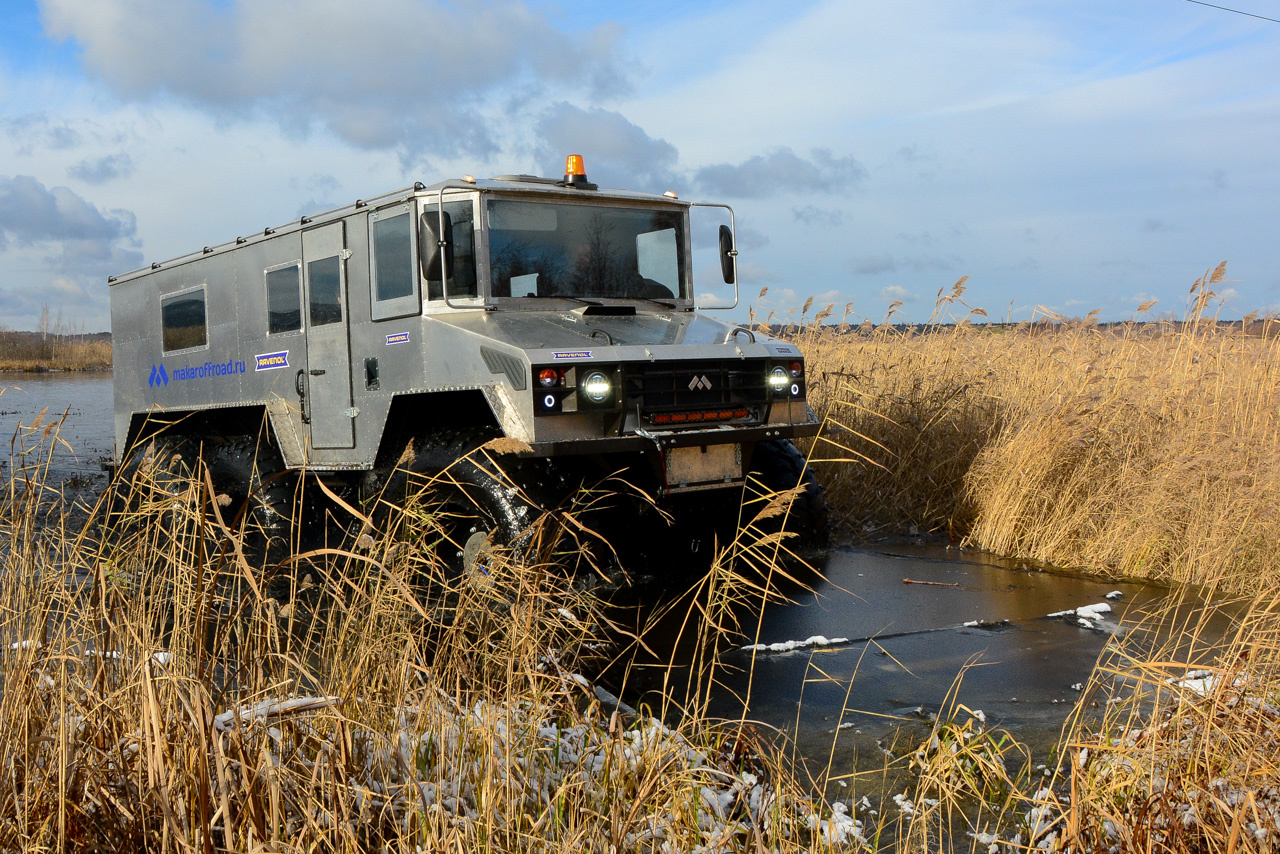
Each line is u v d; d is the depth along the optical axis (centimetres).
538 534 351
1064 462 627
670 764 251
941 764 275
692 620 468
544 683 304
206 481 229
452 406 577
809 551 623
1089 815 240
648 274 632
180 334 815
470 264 554
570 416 491
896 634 442
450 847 206
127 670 249
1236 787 246
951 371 837
